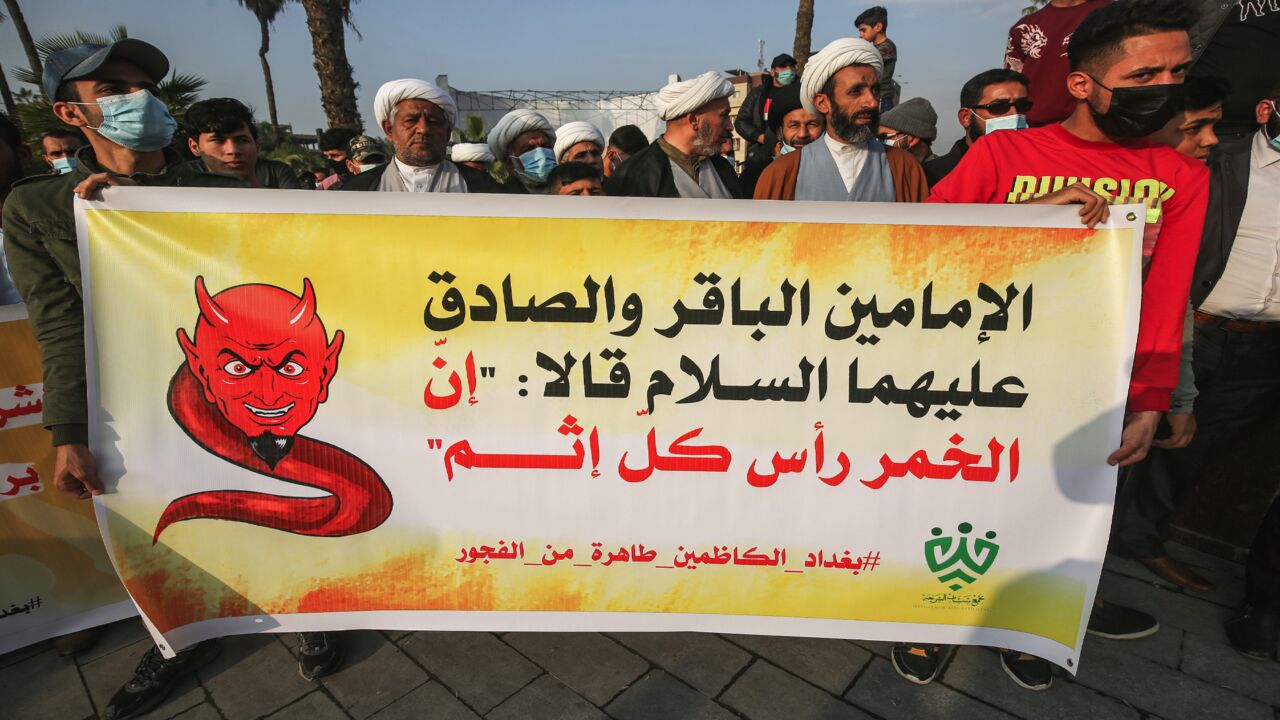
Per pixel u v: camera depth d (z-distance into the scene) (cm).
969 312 191
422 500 202
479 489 201
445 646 234
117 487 193
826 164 254
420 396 197
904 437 197
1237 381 262
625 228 191
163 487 195
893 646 232
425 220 190
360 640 238
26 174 250
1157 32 173
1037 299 189
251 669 225
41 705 213
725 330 195
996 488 197
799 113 343
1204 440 271
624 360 196
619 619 209
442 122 281
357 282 192
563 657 229
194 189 185
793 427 198
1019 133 205
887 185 257
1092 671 222
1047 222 186
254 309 191
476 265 192
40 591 229
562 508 202
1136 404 193
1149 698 211
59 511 230
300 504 200
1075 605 198
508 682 218
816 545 203
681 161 295
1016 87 323
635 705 208
